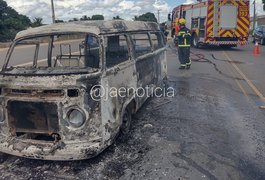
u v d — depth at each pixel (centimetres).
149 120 602
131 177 393
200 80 996
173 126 568
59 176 398
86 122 387
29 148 394
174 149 470
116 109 449
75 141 388
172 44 2545
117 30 491
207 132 539
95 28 441
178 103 721
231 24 1880
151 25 711
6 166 427
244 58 1551
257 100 754
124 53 505
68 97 381
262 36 2445
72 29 448
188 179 387
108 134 418
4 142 408
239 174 399
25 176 400
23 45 479
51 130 396
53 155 386
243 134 531
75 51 452
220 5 1855
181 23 1184
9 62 467
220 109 675
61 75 384
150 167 416
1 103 407
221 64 1349
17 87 394
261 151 464
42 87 383
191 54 1742
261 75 1078
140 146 480
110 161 433
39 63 469
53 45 464
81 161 433
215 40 1906
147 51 638
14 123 410
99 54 421
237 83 951
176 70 1200
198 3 2027
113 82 438
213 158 441
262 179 388
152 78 670
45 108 391
